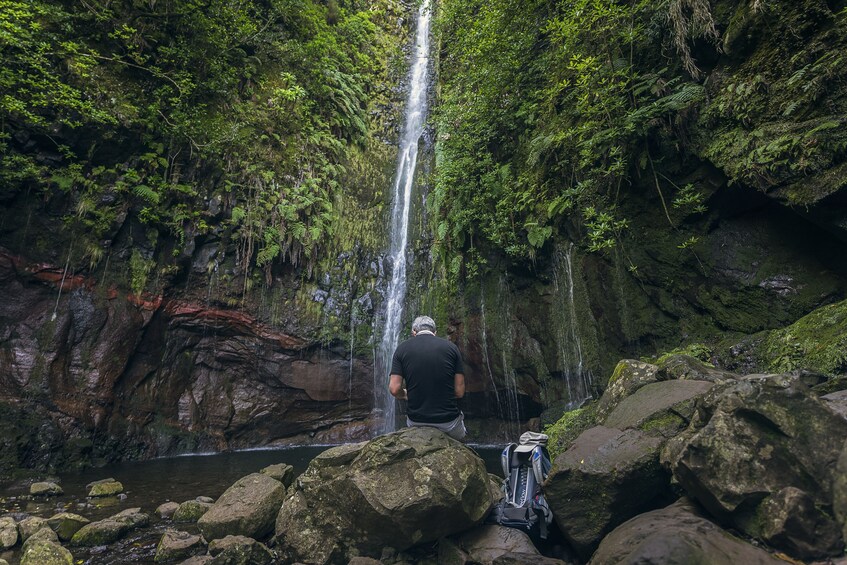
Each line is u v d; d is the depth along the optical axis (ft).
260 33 43.93
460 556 11.53
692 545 7.26
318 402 40.93
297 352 40.50
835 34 16.78
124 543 14.92
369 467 12.19
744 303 20.84
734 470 8.29
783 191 17.79
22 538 14.76
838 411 9.04
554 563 10.18
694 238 22.44
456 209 39.42
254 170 39.75
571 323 30.58
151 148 34.78
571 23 25.62
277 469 17.37
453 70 49.80
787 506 7.55
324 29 51.52
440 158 43.60
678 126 22.27
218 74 39.55
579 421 15.71
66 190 31.14
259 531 14.25
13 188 29.53
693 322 23.18
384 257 45.83
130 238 33.78
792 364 15.90
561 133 27.66
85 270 31.89
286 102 44.09
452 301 40.19
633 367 13.93
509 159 36.50
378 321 43.47
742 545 7.62
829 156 16.40
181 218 35.63
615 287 27.14
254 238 39.01
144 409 33.65
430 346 13.93
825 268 18.52
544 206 31.19
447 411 13.62
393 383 13.96
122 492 21.66
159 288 34.73
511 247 33.14
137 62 34.91
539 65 33.55
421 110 54.19
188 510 17.46
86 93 32.01
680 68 23.04
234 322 38.40
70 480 24.67
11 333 29.01
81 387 30.32
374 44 57.36
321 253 42.55
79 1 33.24
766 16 18.83
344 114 48.78
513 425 37.40
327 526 12.40
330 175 45.21
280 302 40.14
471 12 41.50
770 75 18.85
